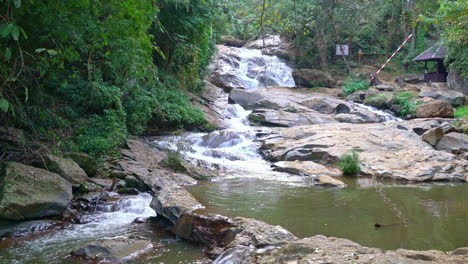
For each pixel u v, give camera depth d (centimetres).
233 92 2331
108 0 669
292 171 1210
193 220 583
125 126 1324
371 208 763
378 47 3547
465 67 2123
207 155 1439
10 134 921
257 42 3566
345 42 3500
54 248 546
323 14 2816
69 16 615
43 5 573
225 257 444
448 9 1593
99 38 774
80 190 841
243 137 1645
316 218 684
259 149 1539
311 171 1202
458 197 876
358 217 693
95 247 523
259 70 3064
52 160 845
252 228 530
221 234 550
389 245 534
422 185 1038
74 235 607
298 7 2722
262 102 2211
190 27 1748
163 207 670
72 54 741
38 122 1067
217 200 819
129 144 1273
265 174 1192
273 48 3434
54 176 751
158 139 1548
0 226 624
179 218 605
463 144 1398
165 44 1923
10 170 706
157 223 671
